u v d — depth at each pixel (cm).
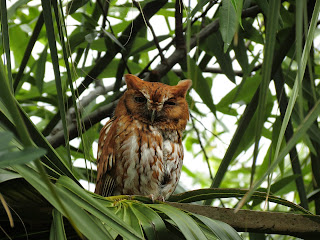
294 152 809
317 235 462
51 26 384
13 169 332
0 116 338
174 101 858
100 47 925
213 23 899
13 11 778
